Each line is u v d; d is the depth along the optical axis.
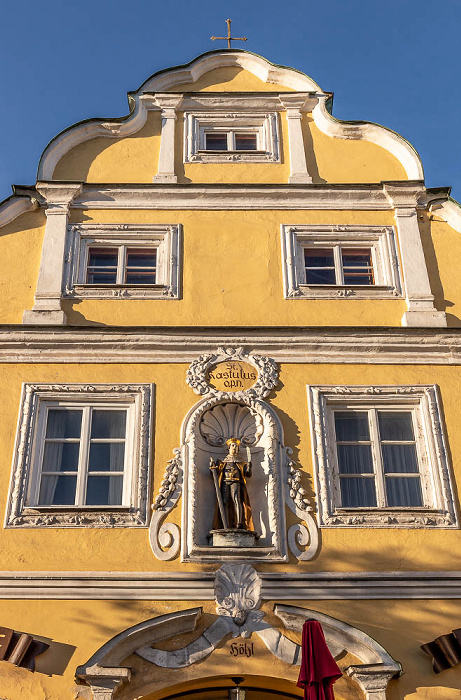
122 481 12.28
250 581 11.32
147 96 15.80
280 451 12.34
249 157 15.30
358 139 15.60
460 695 10.73
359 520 11.82
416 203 14.76
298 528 11.76
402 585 11.39
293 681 10.77
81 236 14.36
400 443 12.70
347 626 10.94
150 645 10.88
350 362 13.12
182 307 13.62
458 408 12.83
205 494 12.21
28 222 14.38
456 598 11.37
